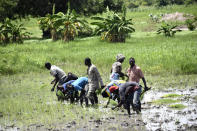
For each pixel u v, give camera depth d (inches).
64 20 4274.1
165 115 1080.2
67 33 4276.6
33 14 6254.9
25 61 2396.7
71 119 1068.5
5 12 5595.5
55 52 3095.5
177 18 7391.7
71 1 6048.2
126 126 973.8
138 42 3850.9
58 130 951.6
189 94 1385.3
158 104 1235.9
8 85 1752.0
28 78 1977.1
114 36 3937.0
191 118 1034.7
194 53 2383.1
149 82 1686.8
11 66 2258.9
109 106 1240.2
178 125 965.2
